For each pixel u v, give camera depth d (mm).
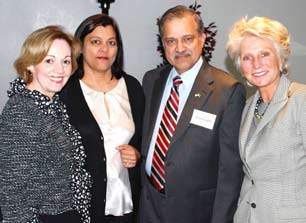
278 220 1678
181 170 2086
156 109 2301
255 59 1745
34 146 1572
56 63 1674
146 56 4406
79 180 1824
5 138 1550
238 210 1887
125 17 4297
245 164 1832
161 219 2186
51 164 1638
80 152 1863
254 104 1890
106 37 2244
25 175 1543
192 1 4418
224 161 2027
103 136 2209
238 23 1864
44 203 1629
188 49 2094
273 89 1789
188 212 2127
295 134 1659
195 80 2156
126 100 2367
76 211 1781
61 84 1710
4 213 1530
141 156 2328
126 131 2277
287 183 1680
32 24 4098
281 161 1682
